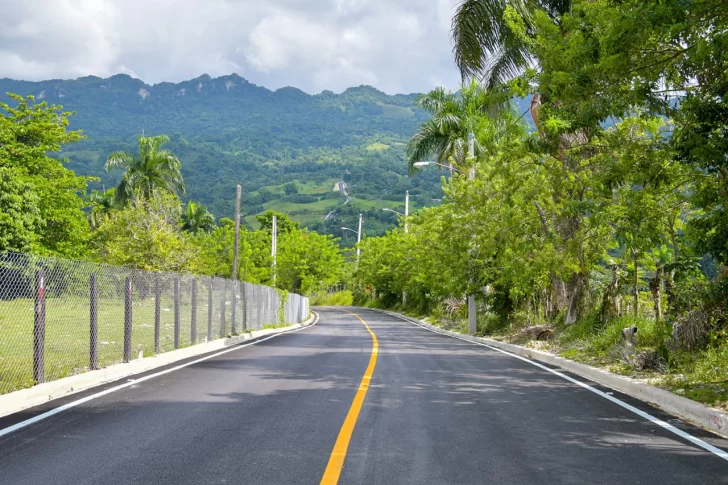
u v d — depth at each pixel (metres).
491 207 25.52
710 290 10.80
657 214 12.07
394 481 5.49
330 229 152.38
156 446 6.61
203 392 10.13
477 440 7.05
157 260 38.38
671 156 10.35
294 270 76.31
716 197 9.92
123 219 39.88
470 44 21.36
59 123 37.53
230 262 53.72
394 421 7.99
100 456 6.20
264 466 5.89
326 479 5.51
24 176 33.44
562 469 5.93
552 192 20.03
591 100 9.89
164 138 58.28
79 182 37.34
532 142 12.85
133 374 12.43
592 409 9.17
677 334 12.66
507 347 21.77
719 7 7.78
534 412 8.84
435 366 14.56
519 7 19.81
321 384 11.12
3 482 5.36
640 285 21.62
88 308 12.80
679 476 5.77
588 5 10.12
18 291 10.52
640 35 8.55
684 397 9.35
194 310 18.78
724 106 8.88
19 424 7.65
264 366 13.95
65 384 10.22
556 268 20.50
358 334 28.19
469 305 30.80
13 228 28.38
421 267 42.22
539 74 11.32
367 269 77.75
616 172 10.91
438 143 41.91
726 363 10.88
